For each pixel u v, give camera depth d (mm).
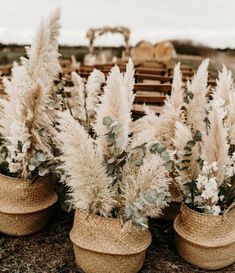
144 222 2158
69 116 2162
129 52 16516
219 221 2297
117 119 2305
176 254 2568
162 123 2795
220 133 2320
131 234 2176
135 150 2283
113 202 2244
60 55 2758
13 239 2645
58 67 2768
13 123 2457
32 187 2549
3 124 2695
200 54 14914
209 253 2354
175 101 2889
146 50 15977
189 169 2480
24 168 2521
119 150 2297
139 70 7043
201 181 2291
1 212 2553
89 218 2201
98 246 2180
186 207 2404
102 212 2211
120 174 2336
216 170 2346
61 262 2441
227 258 2404
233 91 2723
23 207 2559
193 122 2822
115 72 2324
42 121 2527
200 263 2406
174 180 2703
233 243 2377
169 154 2285
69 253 2537
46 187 2643
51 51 2738
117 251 2154
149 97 3998
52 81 2783
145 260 2492
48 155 2531
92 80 2936
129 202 2158
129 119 2391
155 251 2594
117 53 16734
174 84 2930
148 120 2793
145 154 2268
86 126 2838
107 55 16406
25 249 2549
